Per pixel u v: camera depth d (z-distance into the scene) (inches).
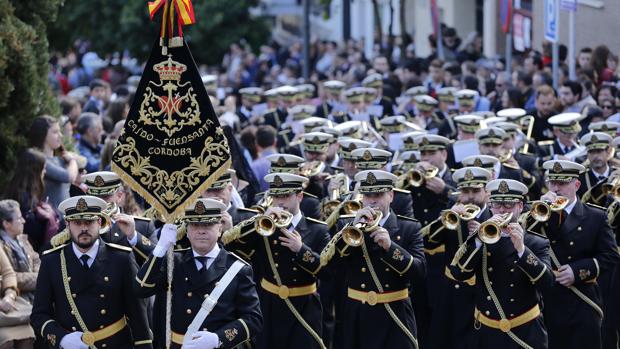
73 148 2573.8
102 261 1740.9
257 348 1995.6
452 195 2244.1
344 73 4640.8
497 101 3503.9
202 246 1654.8
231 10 5900.6
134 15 5595.5
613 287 2204.7
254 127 2869.1
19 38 2391.7
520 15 4062.5
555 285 2034.9
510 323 1852.9
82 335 1724.9
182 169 1654.8
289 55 5649.6
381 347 1941.4
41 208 2135.8
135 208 2164.1
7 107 2417.6
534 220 1995.6
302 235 1979.6
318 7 7106.3
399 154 2667.3
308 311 1990.7
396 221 1951.3
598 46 3176.7
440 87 3811.5
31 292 1973.4
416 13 5477.4
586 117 2795.3
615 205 2156.7
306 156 2458.2
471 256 1844.2
